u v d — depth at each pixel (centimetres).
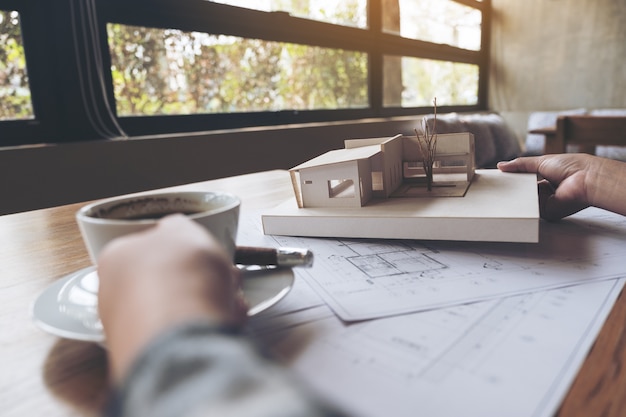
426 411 20
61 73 146
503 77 407
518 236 38
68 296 32
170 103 177
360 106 278
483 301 31
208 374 11
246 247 34
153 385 11
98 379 25
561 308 29
